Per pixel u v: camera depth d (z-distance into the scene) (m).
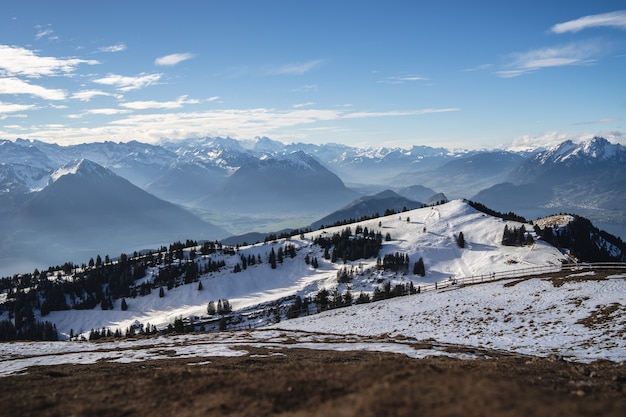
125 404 19.75
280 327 70.56
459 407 14.66
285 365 27.31
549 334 43.31
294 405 18.02
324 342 47.06
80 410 19.03
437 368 21.47
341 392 18.97
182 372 24.36
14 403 20.31
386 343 44.06
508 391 16.16
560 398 16.48
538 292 60.44
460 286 81.00
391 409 15.07
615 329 40.91
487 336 46.38
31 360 39.03
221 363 31.19
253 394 19.48
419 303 70.38
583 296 53.44
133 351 43.12
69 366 33.84
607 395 18.41
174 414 18.12
